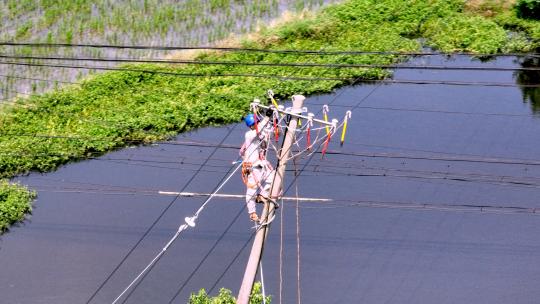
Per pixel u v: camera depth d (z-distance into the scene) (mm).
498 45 44062
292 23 45875
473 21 46250
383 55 42625
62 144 36688
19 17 46938
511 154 35344
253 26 46562
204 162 36125
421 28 46188
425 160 34844
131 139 37406
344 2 48750
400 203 32812
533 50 44219
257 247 18109
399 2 47812
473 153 35406
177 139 37656
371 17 46625
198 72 42062
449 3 48188
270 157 33375
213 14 47812
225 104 39469
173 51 43844
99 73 42500
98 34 45500
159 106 39250
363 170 34375
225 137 37906
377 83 41438
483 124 37688
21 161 35844
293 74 41656
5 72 42531
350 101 39938
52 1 48312
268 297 23062
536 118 38219
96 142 36812
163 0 49250
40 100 39625
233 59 43062
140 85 41281
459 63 43594
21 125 37938
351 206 32688
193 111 38812
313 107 39250
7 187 33844
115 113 38812
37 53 43938
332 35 45125
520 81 41938
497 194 33375
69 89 40875
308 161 34750
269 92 18719
